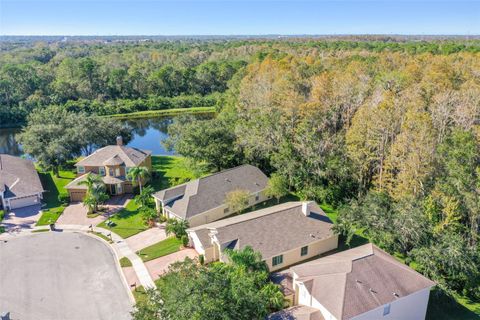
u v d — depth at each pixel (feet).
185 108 441.27
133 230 154.92
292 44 649.20
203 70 493.77
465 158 128.36
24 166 205.57
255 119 208.95
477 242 122.42
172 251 137.90
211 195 160.97
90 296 114.01
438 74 196.75
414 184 134.82
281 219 134.72
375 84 218.38
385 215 126.82
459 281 113.50
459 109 156.46
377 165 158.92
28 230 155.43
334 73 260.01
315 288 99.04
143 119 397.80
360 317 90.79
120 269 127.65
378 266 102.17
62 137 220.64
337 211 161.99
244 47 636.48
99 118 257.75
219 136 206.28
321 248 133.49
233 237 125.90
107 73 477.36
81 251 139.33
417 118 142.72
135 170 180.65
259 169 188.34
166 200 161.27
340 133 183.01
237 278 90.63
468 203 119.34
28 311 107.55
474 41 599.16
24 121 355.77
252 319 83.76
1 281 121.08
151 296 86.63
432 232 118.01
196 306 75.25
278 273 117.19
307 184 175.22
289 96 212.84
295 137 183.42
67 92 423.64
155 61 627.46
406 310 98.58
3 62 577.02
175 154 264.52
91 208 170.40
